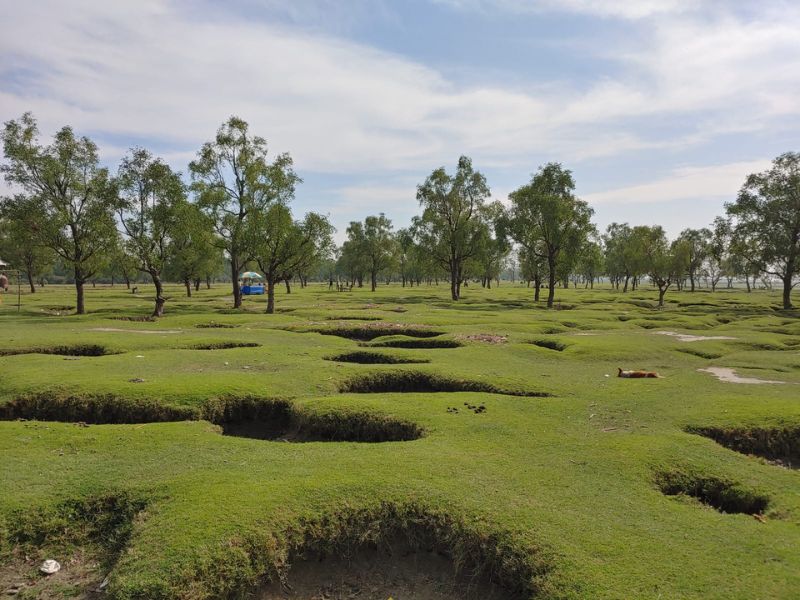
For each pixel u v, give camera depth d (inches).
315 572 244.4
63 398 449.7
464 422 406.3
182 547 229.3
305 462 322.3
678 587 202.7
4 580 235.9
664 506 274.8
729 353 802.2
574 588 206.2
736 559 223.5
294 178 1473.9
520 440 367.6
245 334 892.6
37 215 1162.6
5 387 474.3
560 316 1359.5
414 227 2133.4
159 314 1270.9
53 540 258.7
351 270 3432.6
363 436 415.8
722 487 309.3
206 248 1429.6
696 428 402.9
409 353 708.7
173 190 1233.4
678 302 2106.3
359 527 259.6
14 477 297.1
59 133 1190.3
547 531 243.3
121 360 614.9
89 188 1234.0
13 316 1192.2
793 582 205.8
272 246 1396.4
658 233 1897.1
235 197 1502.2
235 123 1457.9
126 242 1218.6
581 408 454.0
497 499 272.7
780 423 406.0
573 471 312.8
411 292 2933.1
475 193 2054.6
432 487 284.2
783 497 292.5
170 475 300.2
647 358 741.3
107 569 243.4
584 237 1705.2
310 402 454.6
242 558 229.1
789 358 727.7
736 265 2290.8
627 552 227.3
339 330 979.9
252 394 472.7
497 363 666.2
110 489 285.1
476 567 241.0
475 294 2704.2
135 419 432.8
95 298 2038.6
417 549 257.1
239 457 332.5
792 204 1668.3
